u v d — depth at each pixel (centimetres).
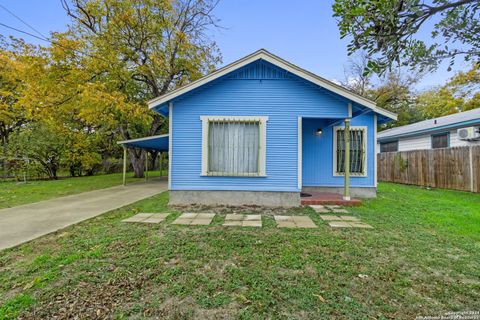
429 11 184
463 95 1925
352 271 290
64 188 1077
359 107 696
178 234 421
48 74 1198
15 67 1424
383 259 323
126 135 1559
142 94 1537
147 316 212
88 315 213
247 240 390
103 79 1297
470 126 1030
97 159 1819
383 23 198
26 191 977
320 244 374
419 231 439
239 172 684
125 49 1314
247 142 687
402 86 2309
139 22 1311
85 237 407
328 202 677
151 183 1305
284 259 321
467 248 360
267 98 684
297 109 682
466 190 910
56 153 1548
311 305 226
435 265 307
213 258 324
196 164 686
